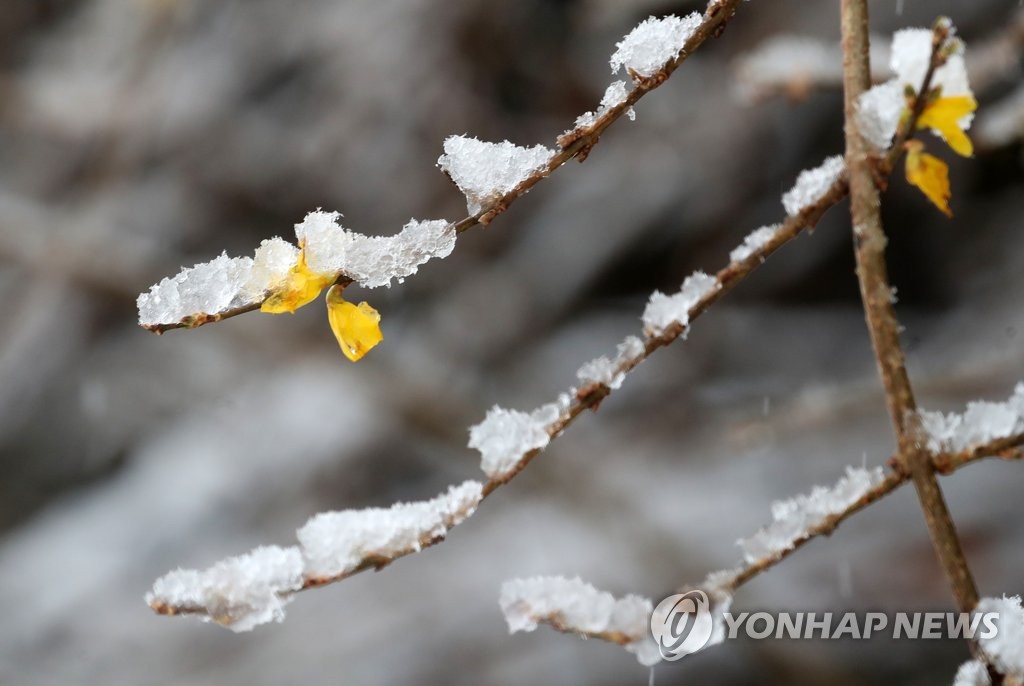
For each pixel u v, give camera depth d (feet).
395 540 2.76
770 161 8.15
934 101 2.81
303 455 8.00
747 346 8.34
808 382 7.79
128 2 8.35
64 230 7.07
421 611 6.37
